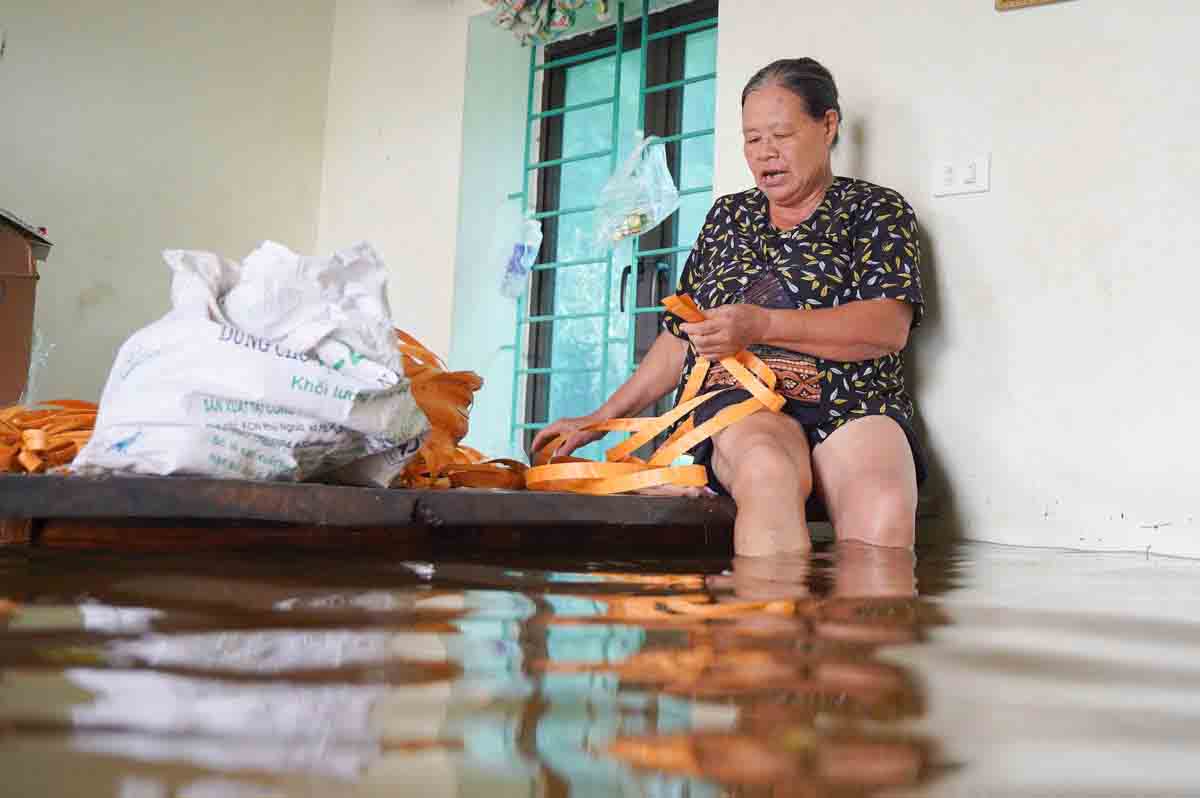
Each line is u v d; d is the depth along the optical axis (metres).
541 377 4.41
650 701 0.57
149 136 4.68
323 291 1.59
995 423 2.69
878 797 0.41
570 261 4.34
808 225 2.46
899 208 2.42
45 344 4.39
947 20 2.83
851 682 0.63
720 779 0.43
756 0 3.19
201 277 1.54
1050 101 2.66
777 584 1.21
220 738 0.47
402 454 1.68
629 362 4.03
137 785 0.41
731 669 0.66
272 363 1.50
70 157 4.47
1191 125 2.47
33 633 0.72
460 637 0.76
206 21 4.85
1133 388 2.50
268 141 5.01
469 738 0.49
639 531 1.99
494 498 1.69
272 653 0.67
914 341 2.83
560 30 4.17
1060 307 2.62
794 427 2.22
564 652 0.71
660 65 4.08
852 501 2.15
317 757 0.45
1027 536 2.63
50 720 0.50
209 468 1.47
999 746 0.50
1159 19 2.52
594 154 4.27
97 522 1.42
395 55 4.88
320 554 1.39
